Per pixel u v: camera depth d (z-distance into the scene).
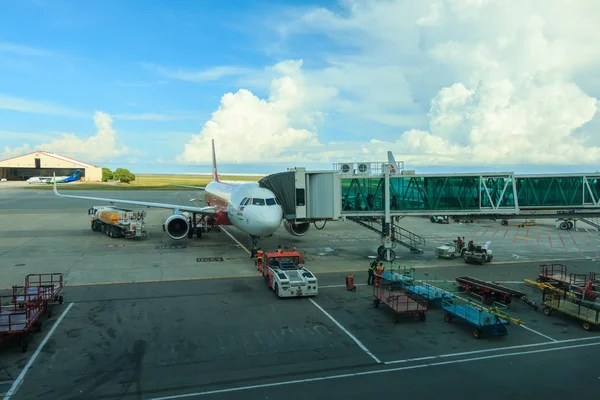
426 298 21.50
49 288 20.55
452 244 39.81
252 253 32.78
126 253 34.31
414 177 32.19
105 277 26.39
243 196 32.84
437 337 17.16
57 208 75.50
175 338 16.81
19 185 156.62
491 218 34.38
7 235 43.66
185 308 20.59
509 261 32.22
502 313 19.12
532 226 55.44
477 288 22.72
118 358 14.94
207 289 23.98
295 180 32.84
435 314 20.14
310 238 43.75
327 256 34.12
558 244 40.53
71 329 17.67
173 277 26.59
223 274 27.48
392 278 24.72
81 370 13.99
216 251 35.56
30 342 16.28
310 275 23.11
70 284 24.70
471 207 32.22
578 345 16.44
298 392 12.64
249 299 22.16
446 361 14.88
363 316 19.67
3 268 28.59
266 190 32.81
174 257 32.88
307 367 14.34
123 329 17.72
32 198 98.12
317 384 13.15
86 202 89.81
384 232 32.38
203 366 14.35
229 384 13.11
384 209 32.38
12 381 13.19
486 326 16.89
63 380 13.29
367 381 13.37
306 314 19.86
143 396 12.37
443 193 32.25
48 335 16.98
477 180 32.09
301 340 16.72
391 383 13.23
